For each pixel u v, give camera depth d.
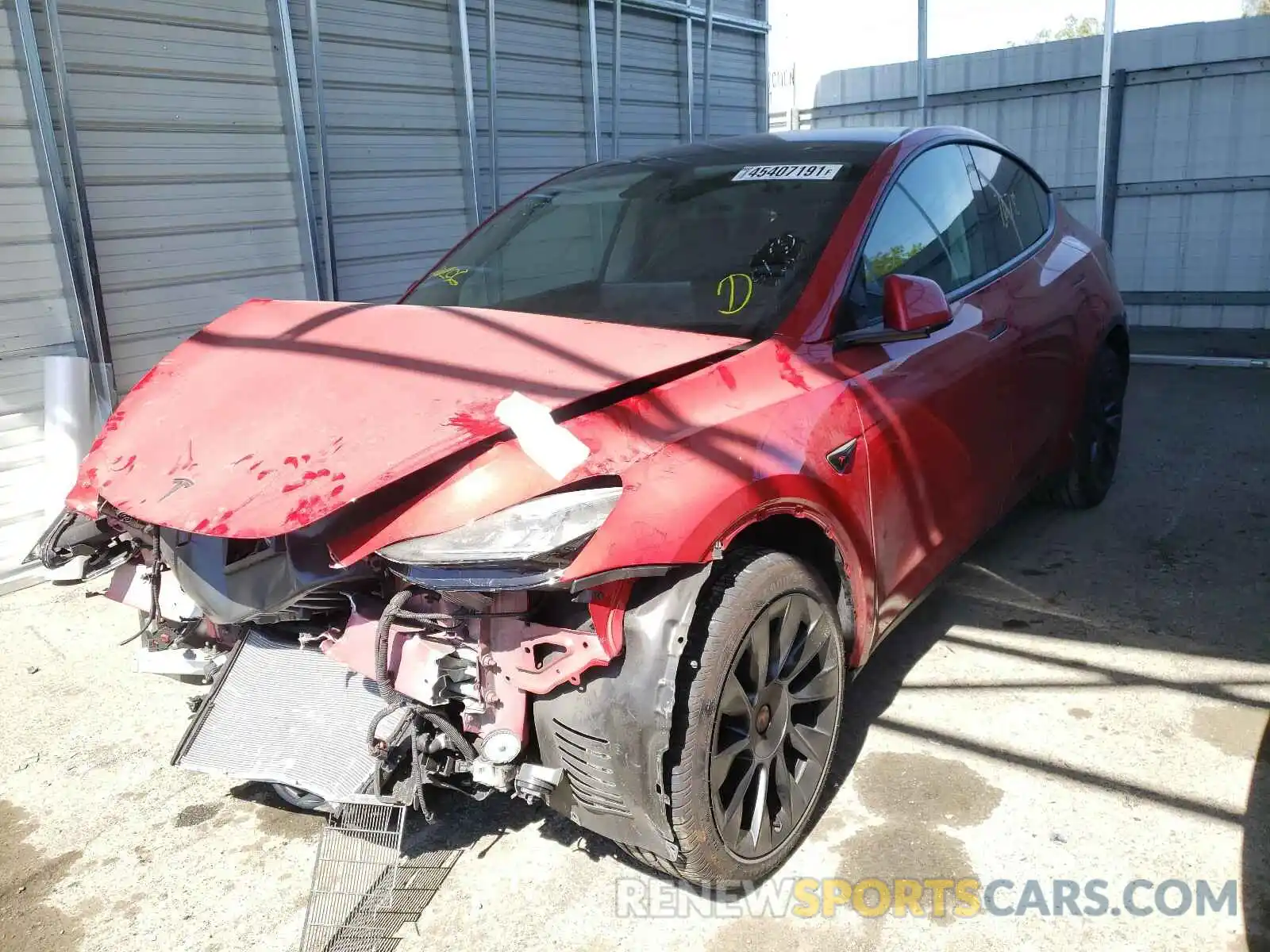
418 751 2.06
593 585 1.86
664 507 1.99
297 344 2.57
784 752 2.37
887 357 2.79
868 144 3.28
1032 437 3.69
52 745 3.12
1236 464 5.30
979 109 9.55
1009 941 2.14
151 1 4.75
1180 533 4.39
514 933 2.24
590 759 2.03
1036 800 2.60
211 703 2.42
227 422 2.28
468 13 6.37
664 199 3.28
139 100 4.79
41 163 4.41
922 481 2.86
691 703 2.02
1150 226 8.98
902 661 3.36
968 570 4.08
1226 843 2.41
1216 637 3.43
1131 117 8.81
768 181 3.20
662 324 2.80
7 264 4.36
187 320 5.16
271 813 2.76
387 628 1.98
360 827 2.46
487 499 1.93
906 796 2.64
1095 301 4.21
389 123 6.03
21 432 4.48
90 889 2.47
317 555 2.05
